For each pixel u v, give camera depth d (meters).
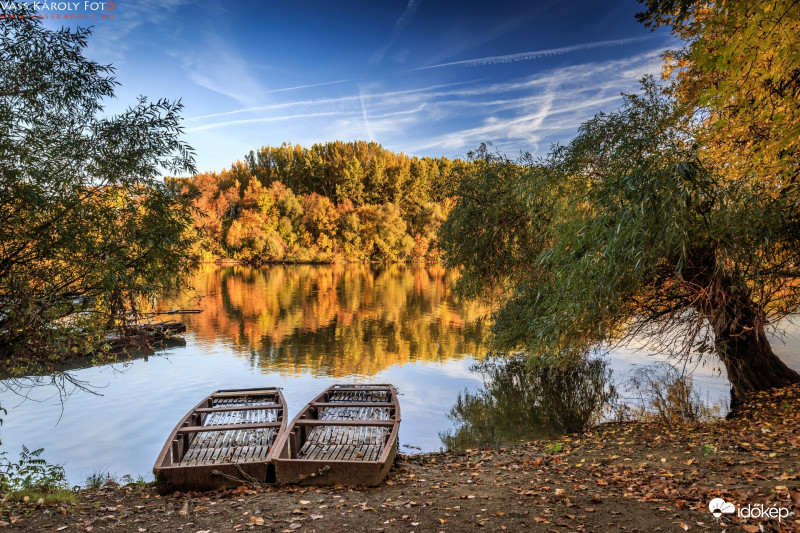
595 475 6.39
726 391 12.68
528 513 5.07
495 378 14.85
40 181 6.11
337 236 78.56
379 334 21.47
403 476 7.32
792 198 7.25
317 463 6.77
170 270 7.44
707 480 5.47
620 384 13.88
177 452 7.20
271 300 32.38
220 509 5.77
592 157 10.38
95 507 5.99
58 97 6.73
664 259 8.10
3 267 5.88
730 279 8.61
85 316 6.79
